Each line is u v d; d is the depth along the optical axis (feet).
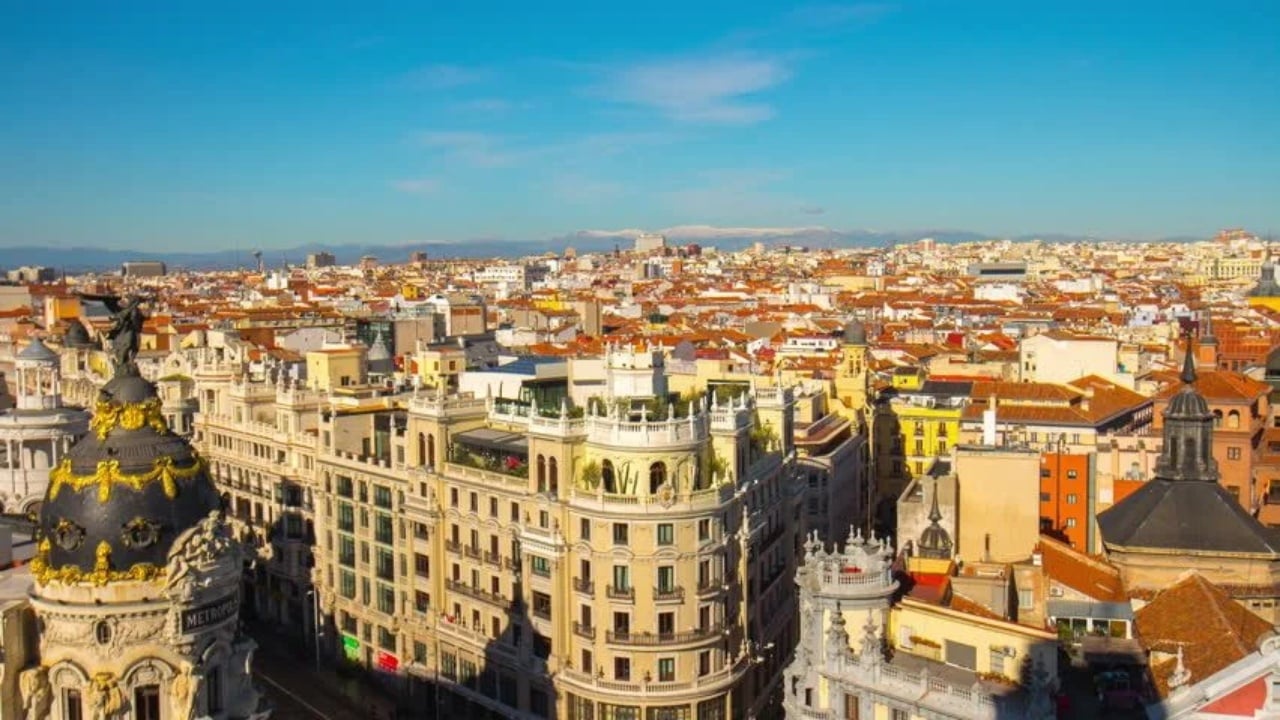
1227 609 218.38
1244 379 466.70
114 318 164.25
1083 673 213.05
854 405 532.32
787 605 383.24
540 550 321.52
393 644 392.06
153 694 150.82
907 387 612.29
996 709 197.36
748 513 338.13
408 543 378.53
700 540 309.83
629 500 303.68
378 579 397.19
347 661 418.51
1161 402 447.42
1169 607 226.17
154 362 591.78
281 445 451.94
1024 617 247.29
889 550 234.58
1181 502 252.42
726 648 320.50
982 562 268.41
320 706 384.47
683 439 309.83
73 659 147.33
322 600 429.38
